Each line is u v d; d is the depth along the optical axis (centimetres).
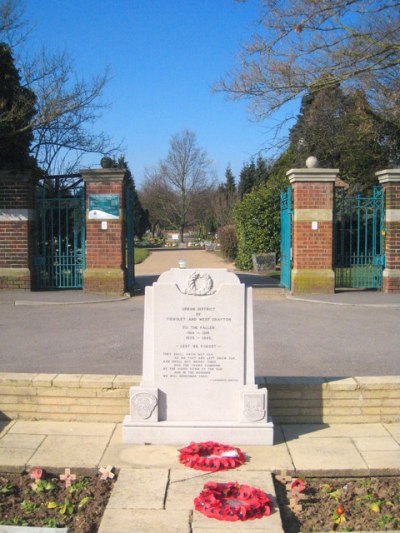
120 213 1356
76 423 579
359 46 1293
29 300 1266
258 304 1273
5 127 1427
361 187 2542
